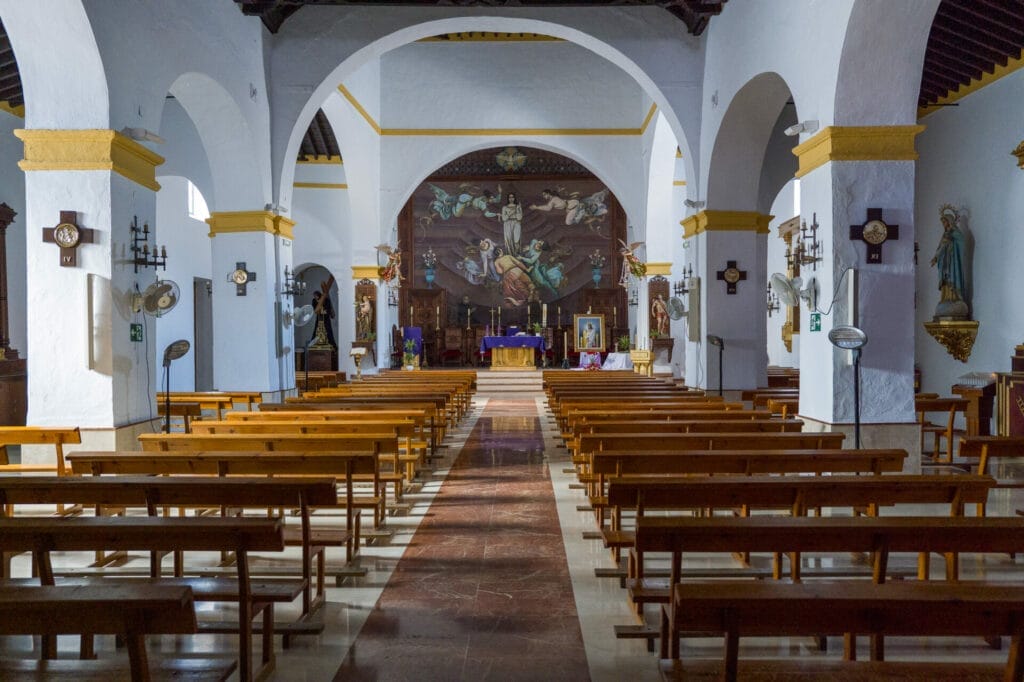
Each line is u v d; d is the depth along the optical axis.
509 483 9.41
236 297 14.05
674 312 15.47
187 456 5.87
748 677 2.80
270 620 4.19
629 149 23.19
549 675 4.14
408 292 30.25
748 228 14.02
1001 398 11.48
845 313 8.78
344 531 5.76
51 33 8.45
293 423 8.02
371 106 22.50
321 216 26.00
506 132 23.12
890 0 8.23
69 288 8.76
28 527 3.64
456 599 5.30
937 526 3.60
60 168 8.69
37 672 3.05
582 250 30.53
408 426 8.04
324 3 14.14
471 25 15.12
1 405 12.05
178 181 21.23
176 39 10.66
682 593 2.64
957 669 2.86
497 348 27.28
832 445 6.84
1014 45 11.61
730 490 4.71
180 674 3.18
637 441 6.79
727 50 12.97
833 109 8.82
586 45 15.55
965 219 13.60
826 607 2.62
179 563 5.42
